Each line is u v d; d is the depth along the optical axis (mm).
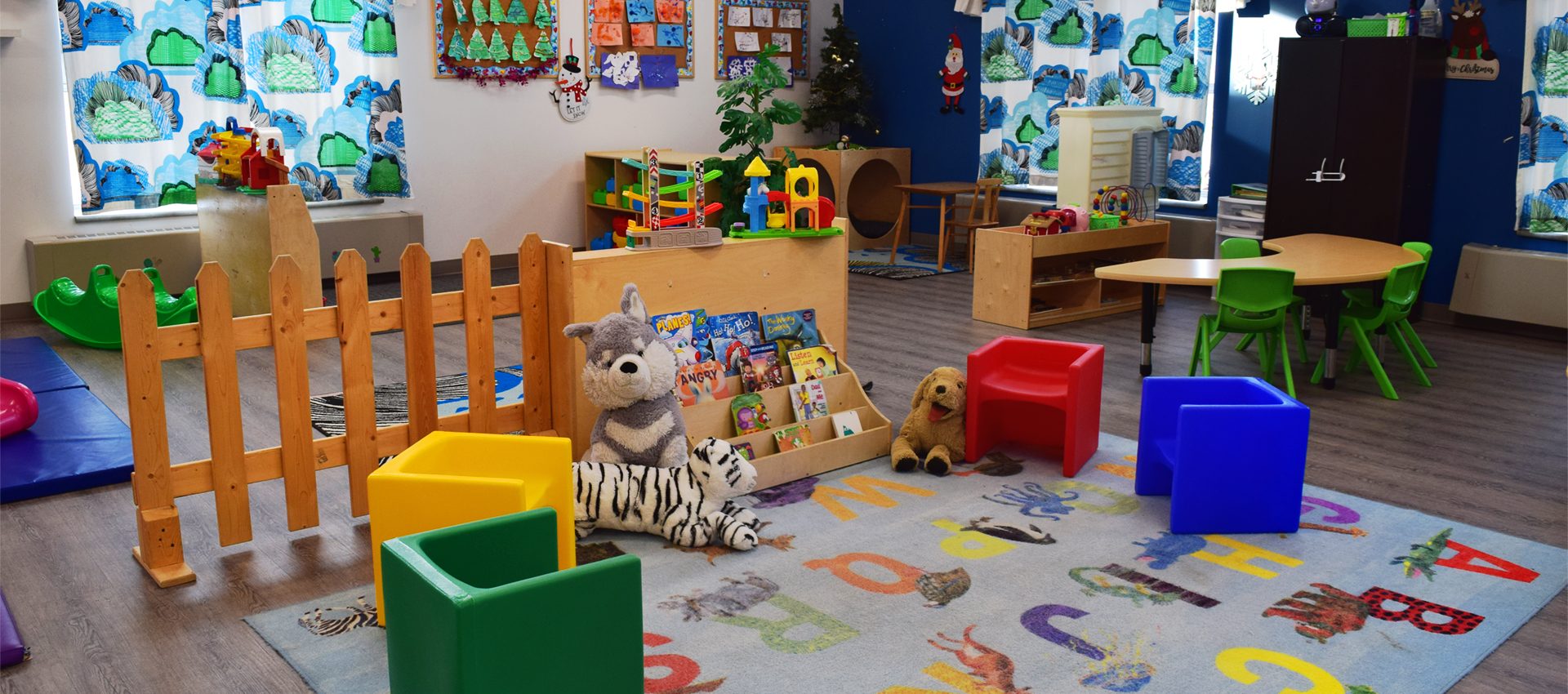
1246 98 7488
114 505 3508
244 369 5250
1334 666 2471
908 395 4805
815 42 10180
